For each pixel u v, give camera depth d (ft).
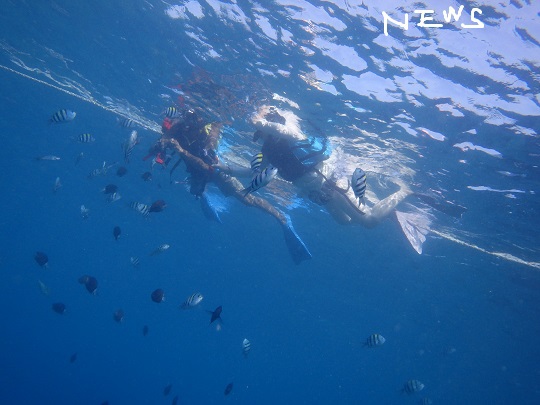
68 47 52.95
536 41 25.34
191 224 129.80
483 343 120.16
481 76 29.60
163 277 270.05
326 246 93.76
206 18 35.50
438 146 40.22
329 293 137.90
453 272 76.18
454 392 226.38
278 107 44.83
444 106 34.09
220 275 192.65
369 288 112.68
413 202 55.52
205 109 52.19
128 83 56.08
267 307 215.51
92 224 212.02
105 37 46.19
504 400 195.83
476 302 87.92
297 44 33.73
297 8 30.04
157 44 42.80
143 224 161.48
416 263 79.51
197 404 241.55
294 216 85.05
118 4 38.65
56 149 117.29
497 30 25.72
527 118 31.42
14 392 141.69
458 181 45.50
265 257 128.47
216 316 28.35
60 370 220.84
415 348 164.14
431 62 30.19
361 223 42.27
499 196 44.68
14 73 72.54
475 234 57.88
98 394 181.68
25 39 55.83
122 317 39.52
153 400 205.98
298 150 39.58
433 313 110.63
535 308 77.66
